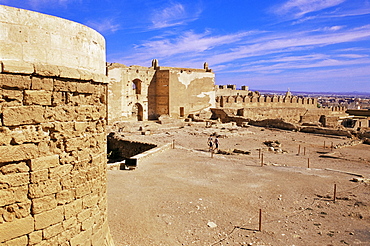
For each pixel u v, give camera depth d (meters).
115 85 39.69
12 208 4.70
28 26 4.85
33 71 4.81
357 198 12.60
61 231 5.43
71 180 5.61
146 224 9.81
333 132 33.44
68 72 5.38
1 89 4.50
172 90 45.59
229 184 14.32
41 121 5.02
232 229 9.67
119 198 12.03
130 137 28.16
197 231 9.47
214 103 50.97
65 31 5.43
